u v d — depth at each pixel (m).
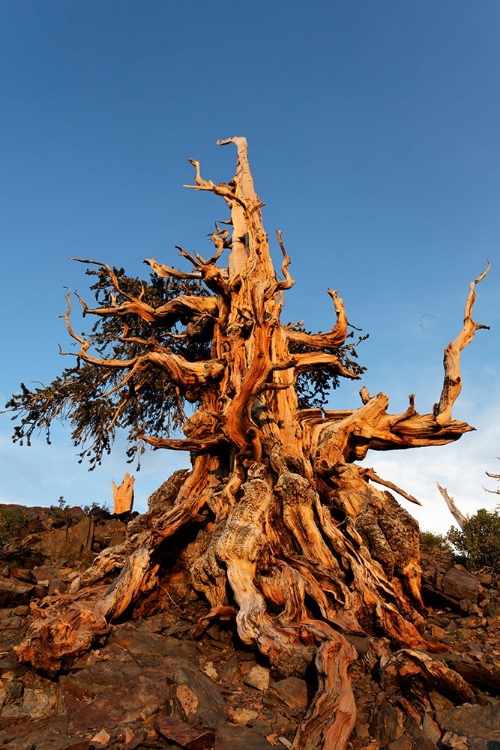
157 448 13.07
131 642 8.87
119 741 6.02
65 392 17.27
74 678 7.41
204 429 13.98
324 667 7.04
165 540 11.34
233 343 14.48
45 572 13.04
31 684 7.33
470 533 14.82
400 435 13.27
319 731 5.97
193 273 17.05
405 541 10.95
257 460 12.45
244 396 12.09
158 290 19.44
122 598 9.98
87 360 15.01
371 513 11.51
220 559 10.01
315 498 11.00
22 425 17.41
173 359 14.19
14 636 9.35
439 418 12.83
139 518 12.91
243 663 8.42
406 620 9.07
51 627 7.77
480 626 10.65
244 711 6.88
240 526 10.30
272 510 11.01
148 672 7.67
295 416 13.90
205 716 6.66
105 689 7.19
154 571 10.79
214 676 8.16
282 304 15.16
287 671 7.71
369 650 8.17
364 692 7.34
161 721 6.34
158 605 10.74
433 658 7.40
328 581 9.84
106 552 11.82
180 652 8.76
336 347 16.36
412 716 6.68
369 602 9.39
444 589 11.84
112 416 17.39
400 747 6.16
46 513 17.52
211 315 15.87
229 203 17.72
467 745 5.95
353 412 14.41
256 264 15.95
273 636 8.23
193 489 13.33
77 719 6.51
